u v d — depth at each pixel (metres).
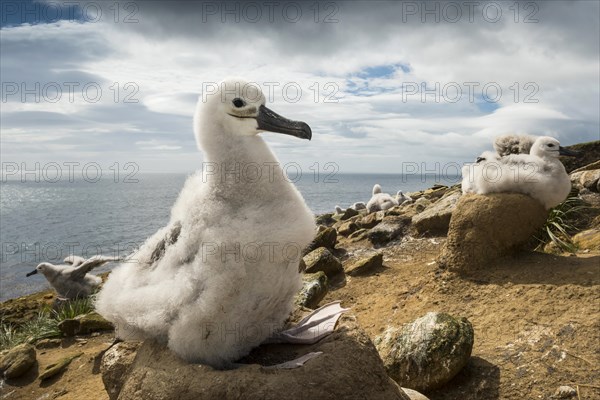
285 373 0.46
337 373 0.47
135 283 0.54
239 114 0.54
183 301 0.48
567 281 0.83
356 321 0.56
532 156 1.00
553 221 1.16
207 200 0.51
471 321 0.83
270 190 0.51
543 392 0.64
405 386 0.71
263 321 0.52
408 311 0.93
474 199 0.98
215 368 0.51
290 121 0.56
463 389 0.69
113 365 0.59
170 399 0.46
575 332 0.71
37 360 0.98
